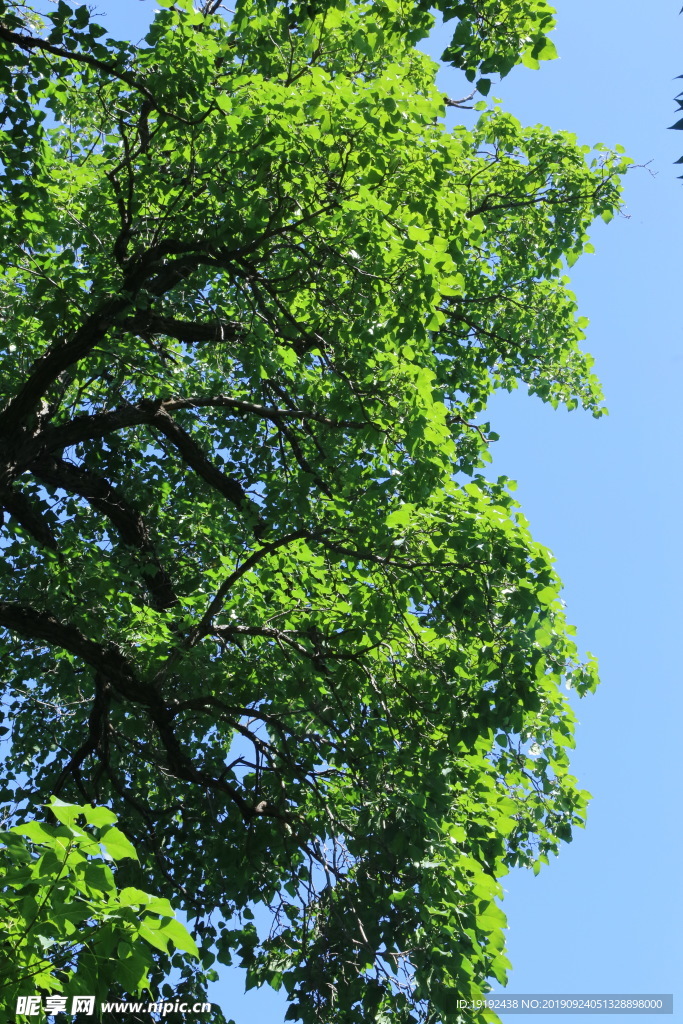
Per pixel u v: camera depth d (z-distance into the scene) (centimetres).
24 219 904
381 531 781
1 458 871
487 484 823
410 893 736
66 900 329
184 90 798
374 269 841
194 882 980
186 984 889
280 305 883
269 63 849
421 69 1082
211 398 1011
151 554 1023
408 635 840
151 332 980
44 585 961
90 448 1149
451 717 797
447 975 716
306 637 898
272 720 918
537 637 748
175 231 913
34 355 1014
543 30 761
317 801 925
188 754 1122
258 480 1132
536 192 1410
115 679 902
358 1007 749
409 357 809
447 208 848
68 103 997
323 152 826
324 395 971
